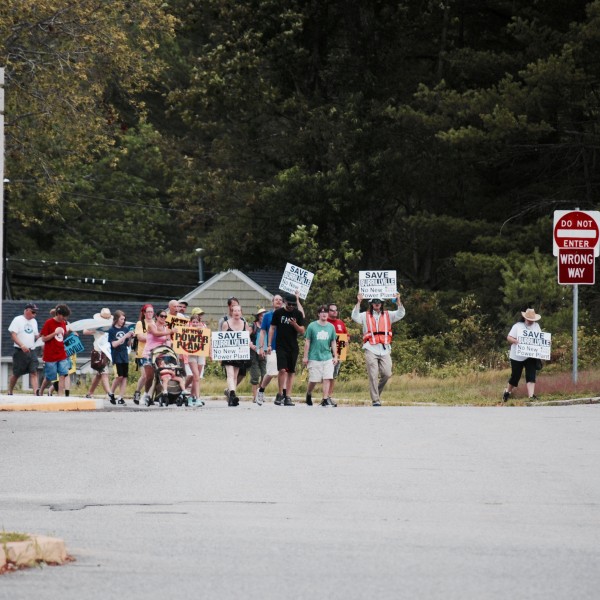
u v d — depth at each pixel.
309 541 25.06
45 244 190.88
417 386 89.06
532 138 117.44
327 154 128.38
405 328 117.88
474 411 58.12
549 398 70.81
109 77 109.38
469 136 116.12
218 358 67.00
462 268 119.88
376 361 68.12
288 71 132.62
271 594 20.16
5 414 55.19
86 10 103.56
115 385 69.56
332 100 136.00
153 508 29.36
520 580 21.47
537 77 114.69
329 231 132.00
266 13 129.38
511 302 106.81
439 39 137.25
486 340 109.12
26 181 121.38
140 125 182.38
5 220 159.25
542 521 28.12
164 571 21.94
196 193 135.75
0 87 56.50
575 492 32.50
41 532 25.89
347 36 133.62
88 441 42.97
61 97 104.50
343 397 81.25
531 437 45.56
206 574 21.72
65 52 104.25
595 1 117.56
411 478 34.78
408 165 131.12
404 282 139.50
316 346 67.19
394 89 135.12
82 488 32.56
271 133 135.12
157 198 192.25
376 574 21.80
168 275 185.88
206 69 130.88
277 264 135.25
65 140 109.75
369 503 30.42
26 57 104.44
